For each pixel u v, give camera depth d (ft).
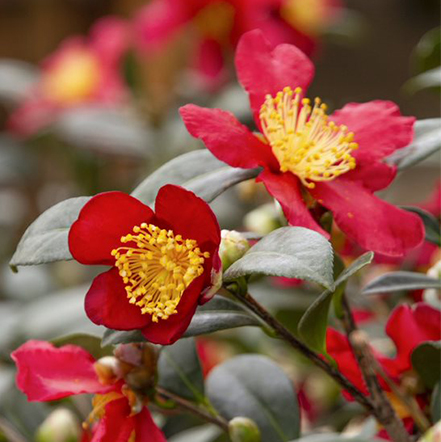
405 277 2.19
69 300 3.00
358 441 2.09
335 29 4.06
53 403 2.50
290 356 2.83
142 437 2.10
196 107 2.05
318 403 2.84
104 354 2.23
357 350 2.13
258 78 2.15
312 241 1.88
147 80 4.20
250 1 3.72
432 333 2.21
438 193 2.76
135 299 1.96
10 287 3.60
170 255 1.98
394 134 2.15
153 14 3.94
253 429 2.18
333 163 2.12
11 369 2.72
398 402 2.22
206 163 2.10
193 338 2.28
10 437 2.45
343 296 2.15
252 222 2.48
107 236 1.97
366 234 2.08
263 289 2.65
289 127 2.13
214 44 3.85
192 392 2.25
